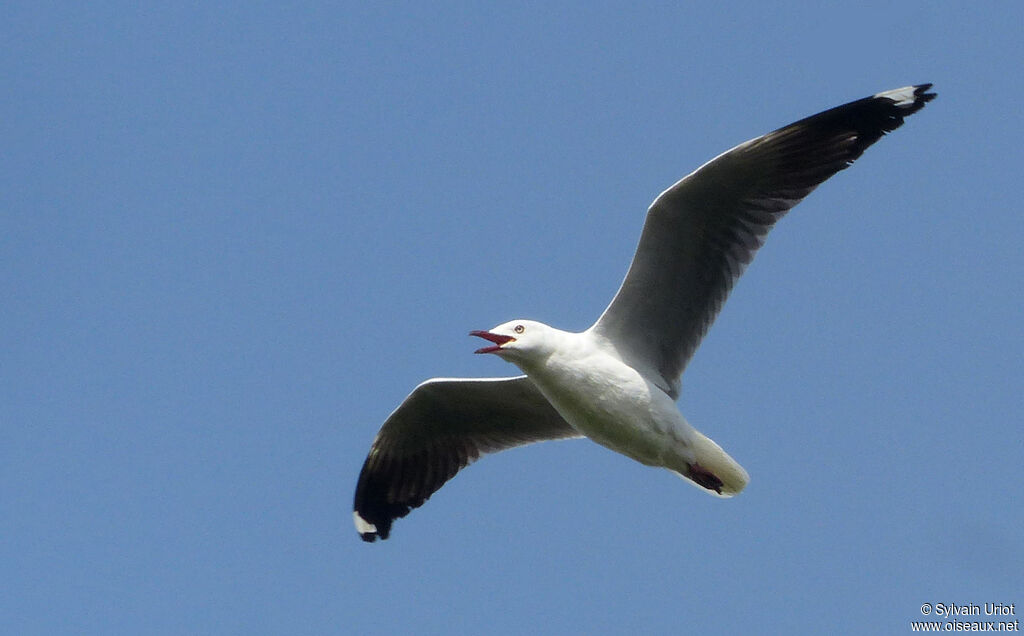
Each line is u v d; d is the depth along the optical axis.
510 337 14.77
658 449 14.82
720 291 15.02
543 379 14.86
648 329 15.09
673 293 14.98
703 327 15.10
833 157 14.88
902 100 15.00
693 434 14.76
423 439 17.62
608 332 15.03
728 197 14.67
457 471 17.59
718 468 14.83
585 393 14.75
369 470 17.84
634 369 14.85
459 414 17.22
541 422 17.08
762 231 14.88
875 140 15.02
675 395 15.16
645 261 14.73
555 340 14.82
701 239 14.78
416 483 17.77
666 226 14.58
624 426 14.76
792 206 14.88
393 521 17.80
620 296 14.91
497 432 17.41
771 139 14.42
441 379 16.59
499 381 16.41
